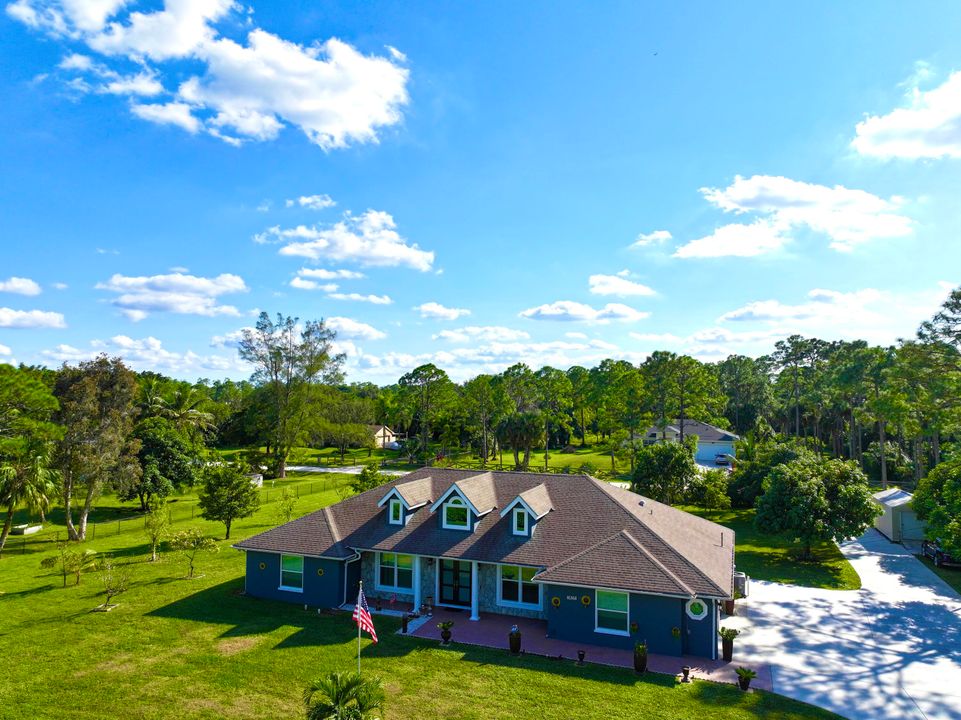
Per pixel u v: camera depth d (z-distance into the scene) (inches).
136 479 1882.4
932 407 1678.2
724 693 766.5
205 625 986.7
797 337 3880.4
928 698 761.6
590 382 4611.2
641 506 1160.2
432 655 874.8
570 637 933.8
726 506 1882.4
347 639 930.7
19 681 783.1
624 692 764.0
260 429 3208.7
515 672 819.4
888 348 2628.0
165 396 3139.8
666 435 3668.8
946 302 1582.2
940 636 970.7
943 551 1368.1
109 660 848.9
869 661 872.9
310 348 3016.7
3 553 1556.3
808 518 1407.5
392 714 704.4
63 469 1684.3
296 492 2385.6
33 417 1695.4
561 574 934.4
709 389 3624.5
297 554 1095.6
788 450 2023.9
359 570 1139.3
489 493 1179.9
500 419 3031.5
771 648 919.7
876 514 1414.9
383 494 1226.6
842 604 1131.9
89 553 1298.0
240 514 1637.6
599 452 3917.3
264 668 824.9
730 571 997.2
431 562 1101.1
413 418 4589.1
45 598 1127.0
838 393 2979.8
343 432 3452.3
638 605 903.1
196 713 707.4
